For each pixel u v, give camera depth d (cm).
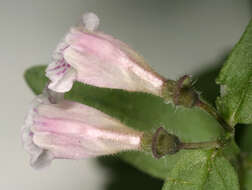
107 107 6
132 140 5
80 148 5
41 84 6
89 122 5
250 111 5
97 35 5
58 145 5
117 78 5
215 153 5
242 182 6
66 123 5
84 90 6
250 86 5
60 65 5
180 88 5
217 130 6
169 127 6
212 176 5
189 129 6
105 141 5
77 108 5
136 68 5
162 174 6
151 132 5
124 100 6
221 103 5
